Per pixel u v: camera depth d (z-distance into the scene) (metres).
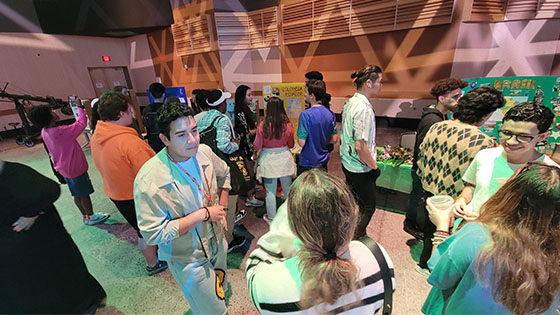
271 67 5.94
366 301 0.55
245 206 2.93
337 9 4.66
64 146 2.05
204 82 6.45
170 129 0.92
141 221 0.98
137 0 5.30
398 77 4.39
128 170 1.53
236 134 2.47
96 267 2.03
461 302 0.71
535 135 0.92
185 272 1.12
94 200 3.18
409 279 1.77
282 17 5.40
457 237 0.71
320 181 0.55
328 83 5.28
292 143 2.27
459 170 1.34
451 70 3.85
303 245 0.57
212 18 5.65
